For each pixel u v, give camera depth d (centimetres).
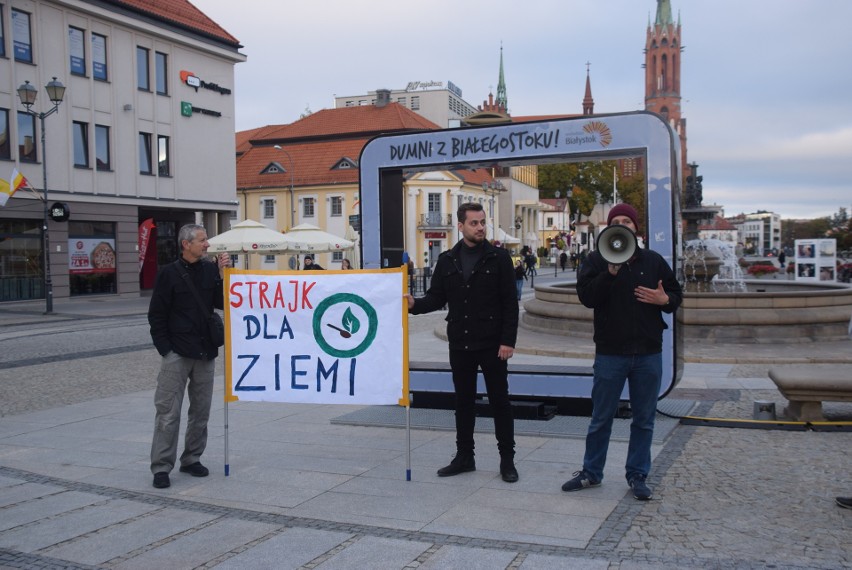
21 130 2944
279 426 811
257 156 6278
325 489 580
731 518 499
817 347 1325
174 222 3862
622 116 795
